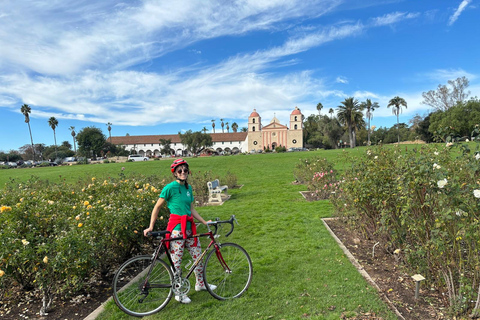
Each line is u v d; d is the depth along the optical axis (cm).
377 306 306
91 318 311
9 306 345
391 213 388
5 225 358
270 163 2859
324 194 962
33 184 1101
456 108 3981
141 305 330
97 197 571
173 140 9612
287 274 395
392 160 472
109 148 8025
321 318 291
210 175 1296
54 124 8056
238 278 376
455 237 281
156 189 570
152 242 561
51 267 324
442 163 352
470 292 282
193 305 331
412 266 352
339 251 466
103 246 383
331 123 7656
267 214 763
